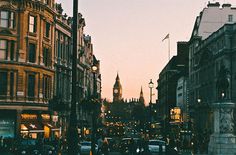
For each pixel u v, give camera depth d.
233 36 68.38
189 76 103.44
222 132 38.25
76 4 13.40
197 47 92.75
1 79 54.50
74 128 13.40
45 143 46.50
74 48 13.50
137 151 41.62
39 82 58.97
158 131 111.75
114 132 124.94
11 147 44.59
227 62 68.38
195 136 59.50
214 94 75.31
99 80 144.12
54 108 43.78
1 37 54.81
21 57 56.16
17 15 56.53
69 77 75.75
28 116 57.09
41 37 60.00
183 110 107.75
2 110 54.44
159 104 170.38
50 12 63.16
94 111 35.47
